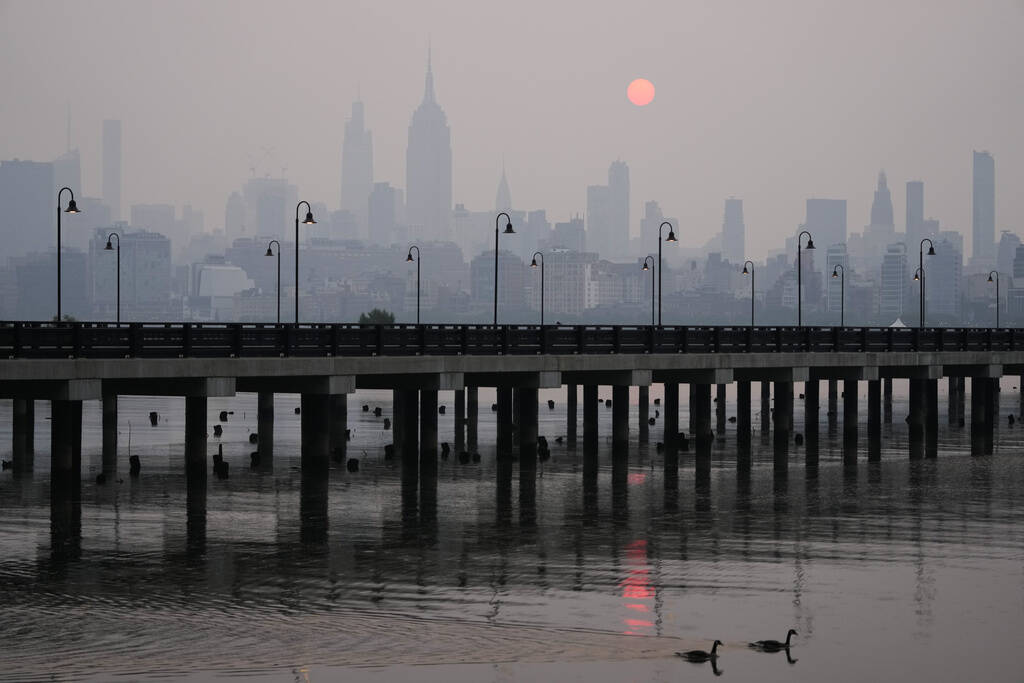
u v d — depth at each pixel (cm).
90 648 4034
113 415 8569
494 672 3850
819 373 9738
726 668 3919
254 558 5334
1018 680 3856
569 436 10706
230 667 3862
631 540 5825
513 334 7856
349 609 4500
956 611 4572
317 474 7138
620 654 4034
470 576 5028
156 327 6303
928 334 9931
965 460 9319
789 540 5853
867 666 3959
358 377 7600
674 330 8688
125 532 5900
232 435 10856
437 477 7944
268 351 6712
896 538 5906
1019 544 5766
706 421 8800
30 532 5884
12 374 5669
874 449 9606
